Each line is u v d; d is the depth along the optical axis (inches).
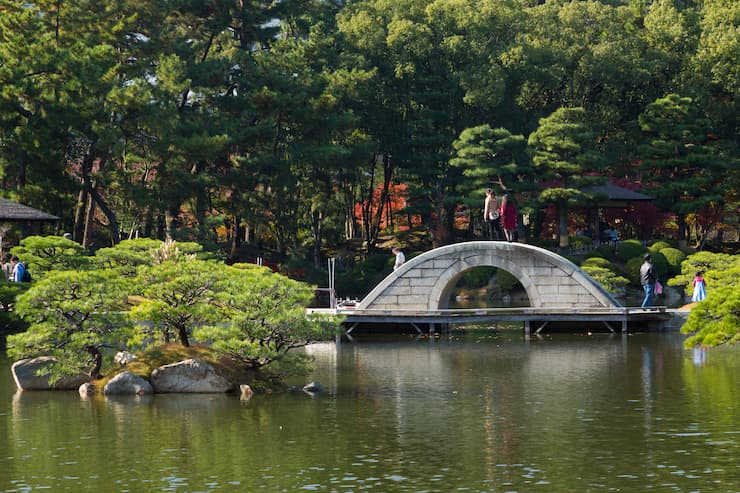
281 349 1312.7
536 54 3597.4
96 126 2559.1
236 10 3299.7
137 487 786.2
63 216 3154.5
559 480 795.4
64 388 1254.3
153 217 2994.6
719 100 3959.2
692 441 924.0
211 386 1218.6
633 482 786.8
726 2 4106.8
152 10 2997.0
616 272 3255.4
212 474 821.9
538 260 2043.6
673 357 1568.7
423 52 3585.1
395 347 1791.3
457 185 3567.9
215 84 3102.9
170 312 1218.6
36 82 2544.3
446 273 2047.2
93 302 1205.1
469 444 925.8
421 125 3503.9
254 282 1243.8
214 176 2955.2
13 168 2699.3
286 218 3184.1
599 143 3959.2
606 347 1739.7
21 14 2536.9
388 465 848.3
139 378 1216.8
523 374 1393.9
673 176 3720.5
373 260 3383.4
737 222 4109.3
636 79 3710.6
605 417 1048.2
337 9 4050.2
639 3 4318.4
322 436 963.3
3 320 1753.2
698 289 2084.2
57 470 839.1
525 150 3442.4
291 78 3181.6
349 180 3654.0
